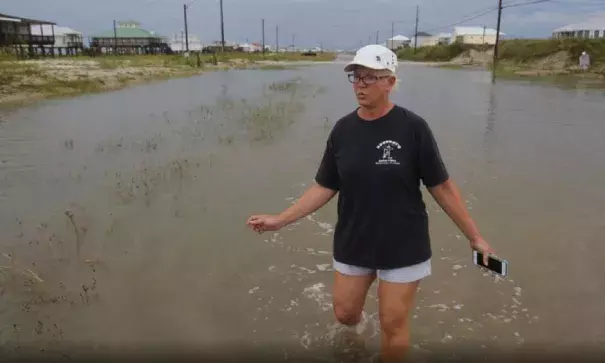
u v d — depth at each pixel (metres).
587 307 3.98
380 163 3.04
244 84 29.33
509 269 4.61
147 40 100.12
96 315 3.91
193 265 4.76
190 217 5.99
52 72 25.83
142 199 6.66
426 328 3.72
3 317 3.86
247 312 3.97
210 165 8.47
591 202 6.43
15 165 8.45
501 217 5.90
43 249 5.07
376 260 3.17
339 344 3.57
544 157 9.04
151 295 4.21
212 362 3.38
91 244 5.20
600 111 15.83
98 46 90.88
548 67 46.38
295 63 75.69
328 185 3.41
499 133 11.65
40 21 57.12
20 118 13.91
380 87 2.99
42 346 3.51
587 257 4.84
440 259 4.83
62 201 6.57
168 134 11.42
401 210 3.11
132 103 18.00
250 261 4.85
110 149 9.77
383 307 3.24
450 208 3.21
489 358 3.38
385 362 3.31
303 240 5.36
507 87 26.52
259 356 3.45
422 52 97.50
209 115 14.69
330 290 4.32
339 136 3.21
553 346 3.51
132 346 3.53
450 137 11.10
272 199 6.68
